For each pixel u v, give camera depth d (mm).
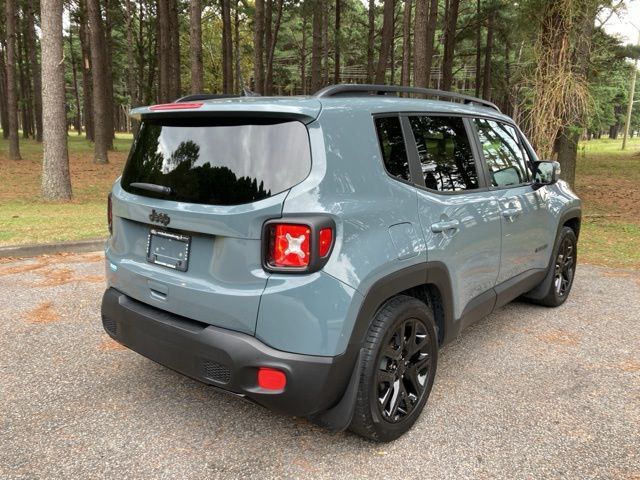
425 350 2971
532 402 3277
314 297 2318
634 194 14617
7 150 25797
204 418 3018
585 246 8070
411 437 2865
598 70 9953
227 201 2434
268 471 2545
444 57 23141
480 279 3541
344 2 30984
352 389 2535
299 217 2301
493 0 23906
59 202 11242
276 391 2357
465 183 3420
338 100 2656
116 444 2740
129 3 27891
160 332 2648
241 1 32219
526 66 9742
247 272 2381
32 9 31266
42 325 4363
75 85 51875
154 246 2803
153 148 2869
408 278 2734
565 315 4977
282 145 2410
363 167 2594
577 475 2562
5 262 6281
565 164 10992
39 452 2656
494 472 2572
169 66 24406
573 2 8727
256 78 20984
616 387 3504
